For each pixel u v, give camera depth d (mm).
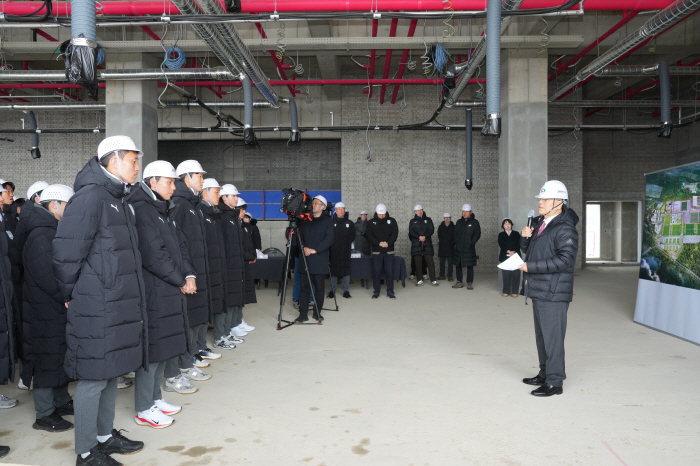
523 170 8766
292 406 3230
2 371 2721
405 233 12508
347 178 12539
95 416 2367
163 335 2889
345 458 2494
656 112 13586
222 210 4836
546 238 3424
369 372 3996
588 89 12250
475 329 5652
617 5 5836
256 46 7820
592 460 2473
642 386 3621
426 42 7562
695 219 4930
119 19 5430
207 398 3387
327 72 10039
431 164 12547
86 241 2262
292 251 6098
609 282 10258
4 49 8023
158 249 2812
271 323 6031
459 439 2719
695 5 5215
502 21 5934
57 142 13172
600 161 13922
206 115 12625
